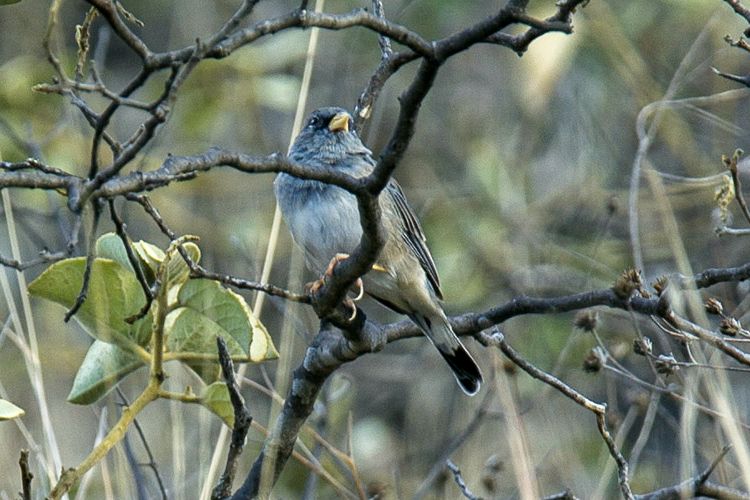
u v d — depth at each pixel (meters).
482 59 14.32
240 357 6.71
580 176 13.21
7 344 10.94
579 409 10.59
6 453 8.24
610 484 10.18
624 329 11.09
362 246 6.15
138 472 7.72
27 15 13.52
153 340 6.52
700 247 12.27
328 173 5.52
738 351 6.48
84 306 6.60
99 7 4.60
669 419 9.69
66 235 10.45
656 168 12.57
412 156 13.88
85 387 6.64
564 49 11.66
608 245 12.66
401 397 12.69
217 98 12.02
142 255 6.60
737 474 9.13
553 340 11.35
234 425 6.28
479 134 13.95
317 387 7.05
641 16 12.70
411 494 10.41
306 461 8.47
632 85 12.58
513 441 7.58
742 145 12.39
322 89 13.47
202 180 12.62
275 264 12.33
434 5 12.79
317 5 8.70
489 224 12.99
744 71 12.47
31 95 11.59
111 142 5.86
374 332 6.90
